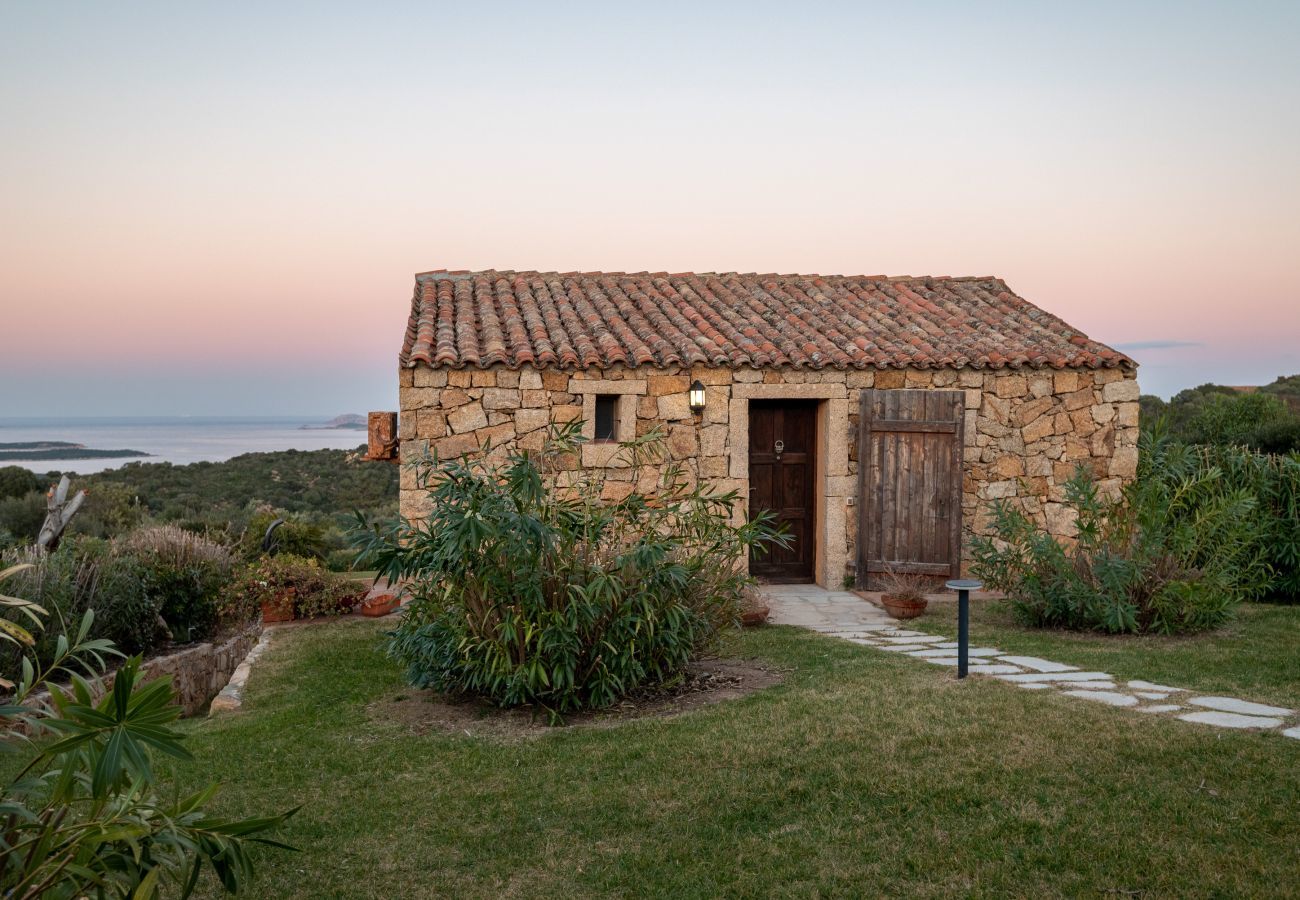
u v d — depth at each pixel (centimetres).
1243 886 355
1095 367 1139
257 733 615
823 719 563
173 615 972
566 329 1152
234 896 389
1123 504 920
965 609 661
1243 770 454
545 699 639
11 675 735
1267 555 1056
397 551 627
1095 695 610
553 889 390
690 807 457
